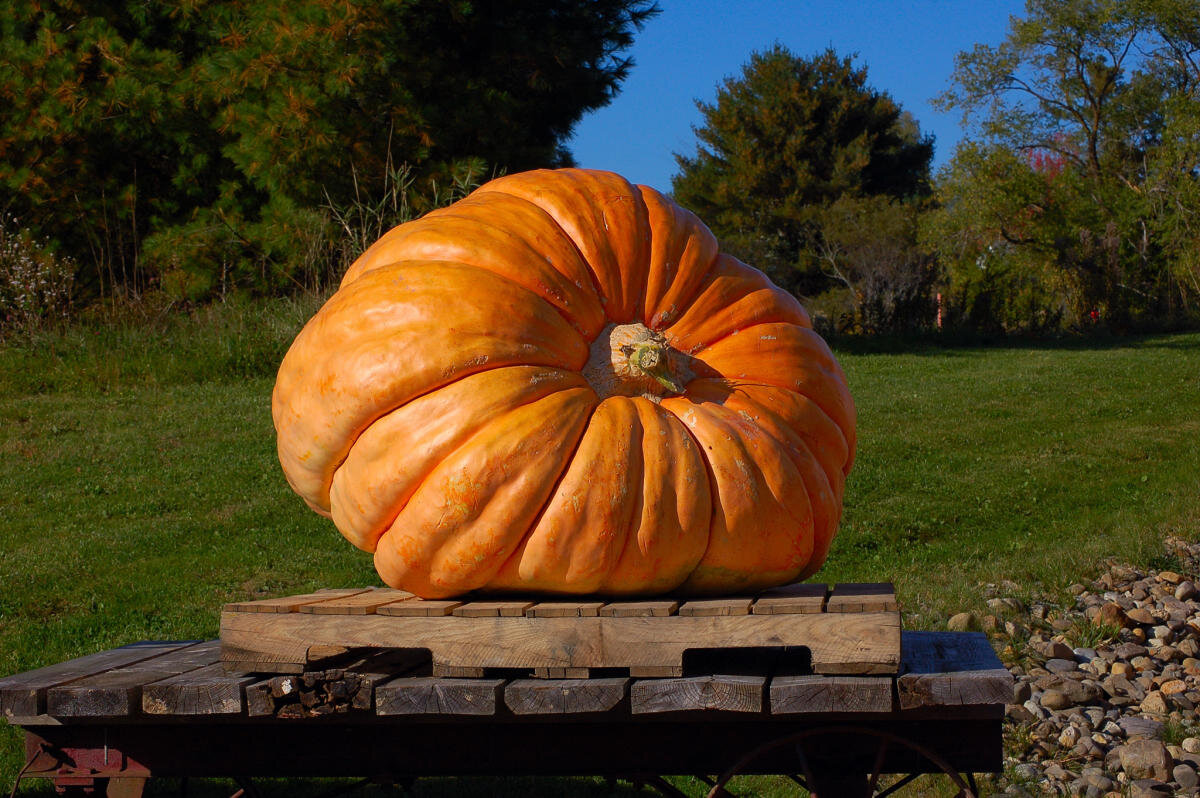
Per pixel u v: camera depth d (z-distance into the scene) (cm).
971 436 1196
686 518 316
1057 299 2930
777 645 293
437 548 317
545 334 334
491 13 1912
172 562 740
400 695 297
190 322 1534
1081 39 3625
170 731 325
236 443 1045
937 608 646
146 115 1683
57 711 308
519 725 315
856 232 3472
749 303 377
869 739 306
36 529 803
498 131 1816
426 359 321
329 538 798
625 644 299
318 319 354
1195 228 3000
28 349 1340
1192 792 435
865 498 931
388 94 1655
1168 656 596
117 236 1830
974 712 290
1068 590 698
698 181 4744
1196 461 1071
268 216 1616
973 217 3266
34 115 1636
